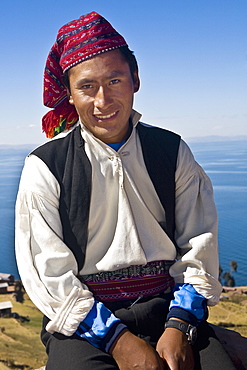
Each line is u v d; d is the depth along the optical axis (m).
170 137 1.88
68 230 1.72
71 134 1.82
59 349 1.62
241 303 14.02
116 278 1.75
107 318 1.62
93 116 1.72
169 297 1.81
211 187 1.94
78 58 1.68
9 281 23.88
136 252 1.74
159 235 1.82
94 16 1.70
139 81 1.83
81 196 1.71
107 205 1.75
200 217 1.89
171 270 1.83
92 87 1.69
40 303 1.65
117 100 1.70
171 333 1.63
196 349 1.66
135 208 1.79
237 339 2.14
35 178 1.73
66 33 1.73
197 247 1.80
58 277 1.65
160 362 1.52
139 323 1.70
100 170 1.74
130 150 1.79
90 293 1.66
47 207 1.71
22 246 1.71
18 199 1.74
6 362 12.66
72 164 1.74
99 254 1.76
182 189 1.88
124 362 1.54
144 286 1.76
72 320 1.60
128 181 1.77
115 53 1.70
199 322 1.70
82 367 1.52
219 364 1.57
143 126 1.87
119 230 1.75
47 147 1.79
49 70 1.84
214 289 1.76
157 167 1.81
